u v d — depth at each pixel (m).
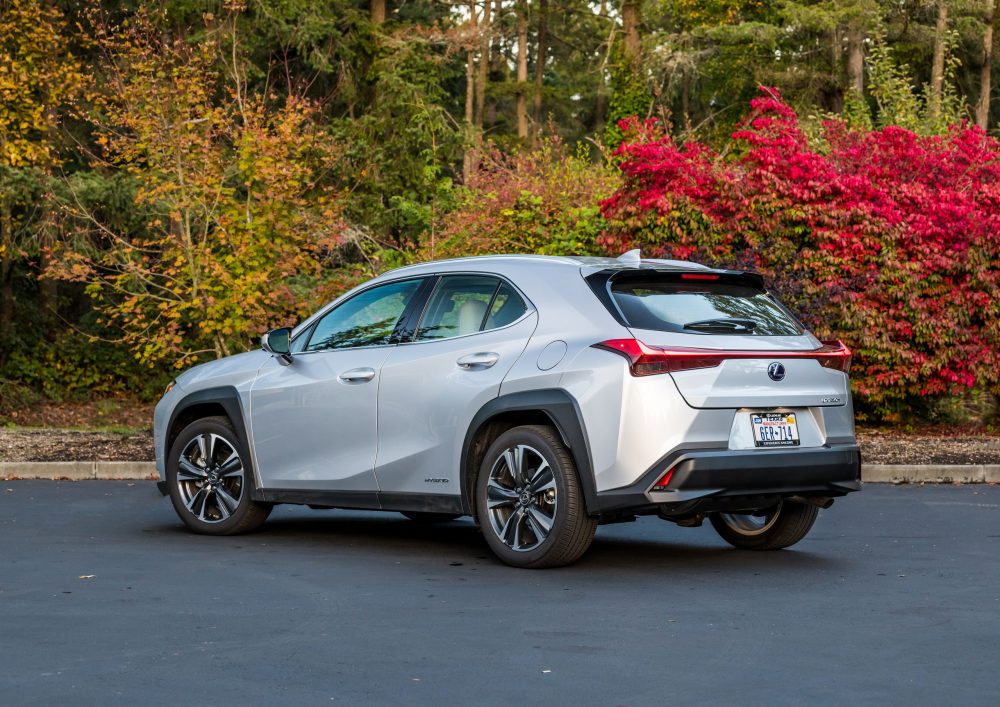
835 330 16.34
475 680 4.89
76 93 22.64
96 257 23.42
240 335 16.67
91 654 5.30
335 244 16.78
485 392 7.44
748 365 7.11
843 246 16.09
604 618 6.04
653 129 18.36
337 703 4.57
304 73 32.97
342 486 8.18
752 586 6.91
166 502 10.82
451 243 19.03
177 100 16.19
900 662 5.18
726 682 4.86
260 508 8.81
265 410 8.59
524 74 48.75
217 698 4.63
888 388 16.48
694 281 7.57
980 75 40.03
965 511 10.20
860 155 17.06
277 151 15.92
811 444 7.33
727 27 37.22
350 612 6.18
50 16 22.53
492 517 7.48
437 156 31.31
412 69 31.97
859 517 9.85
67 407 24.20
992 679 4.91
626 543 8.56
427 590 6.76
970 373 16.17
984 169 16.81
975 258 15.91
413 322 8.07
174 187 15.85
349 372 8.16
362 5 36.75
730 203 16.47
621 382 6.92
